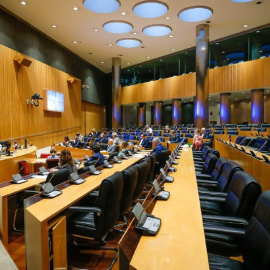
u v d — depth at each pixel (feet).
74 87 43.45
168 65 54.75
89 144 30.14
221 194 7.42
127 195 8.11
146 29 34.78
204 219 5.51
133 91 58.13
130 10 29.71
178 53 46.39
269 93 48.21
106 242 8.95
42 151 33.22
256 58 41.96
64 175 9.50
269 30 35.99
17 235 9.78
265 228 4.25
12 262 7.61
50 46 37.86
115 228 9.95
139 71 59.67
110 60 51.16
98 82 57.47
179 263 3.36
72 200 6.72
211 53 46.37
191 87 47.11
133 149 19.17
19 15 30.12
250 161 12.34
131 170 8.19
